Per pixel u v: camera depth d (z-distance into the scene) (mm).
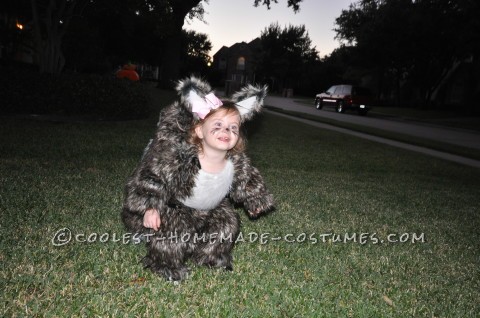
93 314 3047
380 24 42812
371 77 56500
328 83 69938
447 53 42094
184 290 3475
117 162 8094
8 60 22562
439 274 4441
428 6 40125
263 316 3242
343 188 8102
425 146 17312
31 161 7523
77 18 21141
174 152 3244
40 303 3074
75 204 5320
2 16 25109
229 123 3242
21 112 13391
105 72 41188
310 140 15031
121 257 3947
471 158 15586
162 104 20547
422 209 7246
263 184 3678
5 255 3750
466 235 6039
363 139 17297
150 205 3232
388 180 9641
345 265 4332
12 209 4898
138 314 3109
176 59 33250
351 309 3484
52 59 16156
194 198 3383
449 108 44719
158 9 17797
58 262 3727
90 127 12195
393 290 3918
